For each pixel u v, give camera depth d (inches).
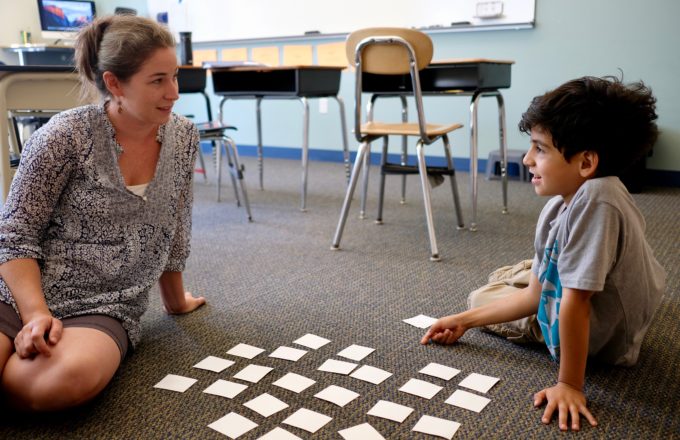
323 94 124.6
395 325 62.3
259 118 143.3
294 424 44.0
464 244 94.4
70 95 72.6
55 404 42.6
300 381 50.3
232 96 131.8
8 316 46.1
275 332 60.8
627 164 44.6
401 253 89.7
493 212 117.6
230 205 128.0
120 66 45.1
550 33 152.0
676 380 49.7
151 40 45.4
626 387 48.6
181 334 60.4
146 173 52.1
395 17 171.9
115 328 49.1
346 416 45.2
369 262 85.3
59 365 42.5
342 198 133.8
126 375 51.8
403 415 45.1
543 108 44.1
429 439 42.3
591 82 43.5
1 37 226.4
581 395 45.5
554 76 153.9
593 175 45.1
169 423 44.4
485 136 166.6
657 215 112.0
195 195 139.3
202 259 87.8
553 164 44.9
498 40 159.5
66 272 49.5
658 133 44.7
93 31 47.0
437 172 100.0
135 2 221.5
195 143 56.8
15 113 78.5
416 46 83.4
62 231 50.0
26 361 43.3
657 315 63.5
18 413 45.8
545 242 50.9
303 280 77.5
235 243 96.8
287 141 207.5
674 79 139.7
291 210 122.2
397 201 129.6
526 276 60.2
